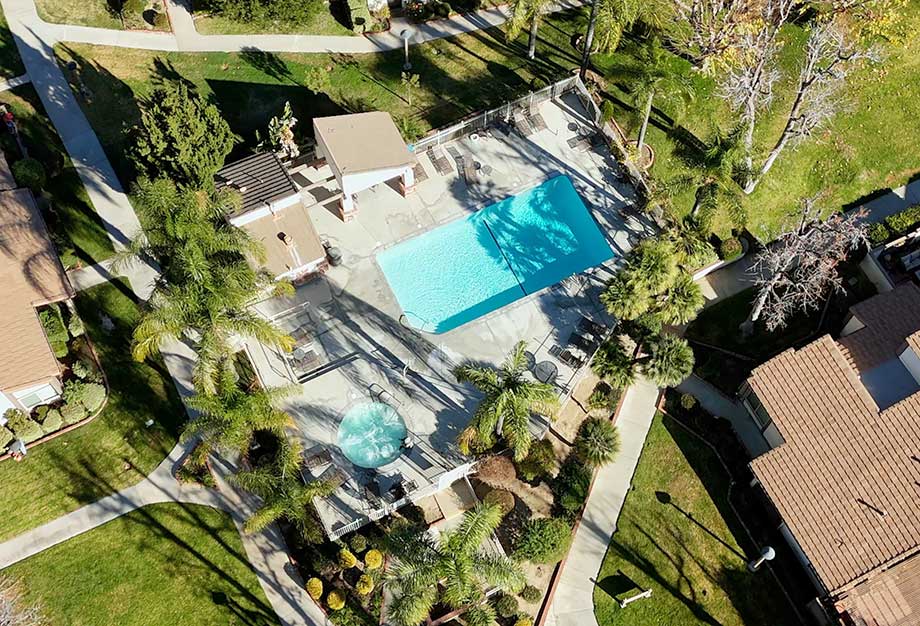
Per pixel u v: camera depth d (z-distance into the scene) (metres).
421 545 32.53
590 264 44.88
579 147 47.88
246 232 40.38
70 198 45.66
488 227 45.81
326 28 52.28
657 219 45.59
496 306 43.94
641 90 43.50
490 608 34.97
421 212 45.50
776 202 47.50
